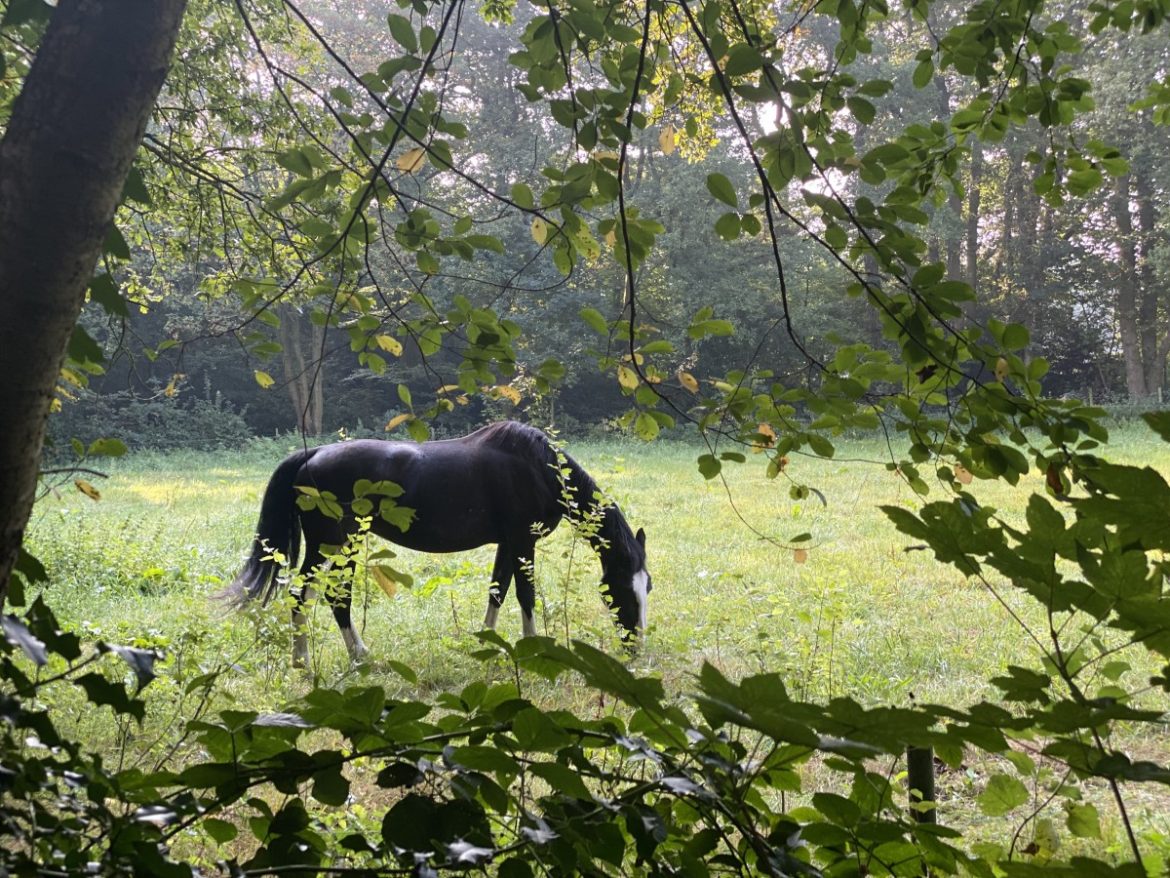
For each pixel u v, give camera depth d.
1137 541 1.09
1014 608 7.17
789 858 1.30
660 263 26.33
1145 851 3.24
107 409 22.03
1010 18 2.26
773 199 1.81
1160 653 1.10
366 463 6.34
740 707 1.02
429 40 1.85
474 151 23.56
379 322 2.35
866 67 24.00
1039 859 1.68
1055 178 2.57
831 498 14.25
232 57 4.20
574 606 6.67
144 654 1.20
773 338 27.38
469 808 1.34
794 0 2.28
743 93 1.70
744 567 8.98
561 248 2.14
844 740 1.07
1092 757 1.06
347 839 1.45
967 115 2.53
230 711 1.35
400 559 9.25
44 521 10.50
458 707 1.49
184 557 9.03
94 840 1.31
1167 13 2.47
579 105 1.92
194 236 4.02
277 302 2.39
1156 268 28.12
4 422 1.22
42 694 3.87
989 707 1.05
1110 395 31.61
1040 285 31.92
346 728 1.38
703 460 2.23
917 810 2.19
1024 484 14.11
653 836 1.29
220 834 1.45
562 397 29.69
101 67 1.23
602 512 6.14
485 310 2.28
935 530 1.18
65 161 1.22
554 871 1.33
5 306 1.21
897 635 6.37
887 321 1.94
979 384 1.91
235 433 26.06
